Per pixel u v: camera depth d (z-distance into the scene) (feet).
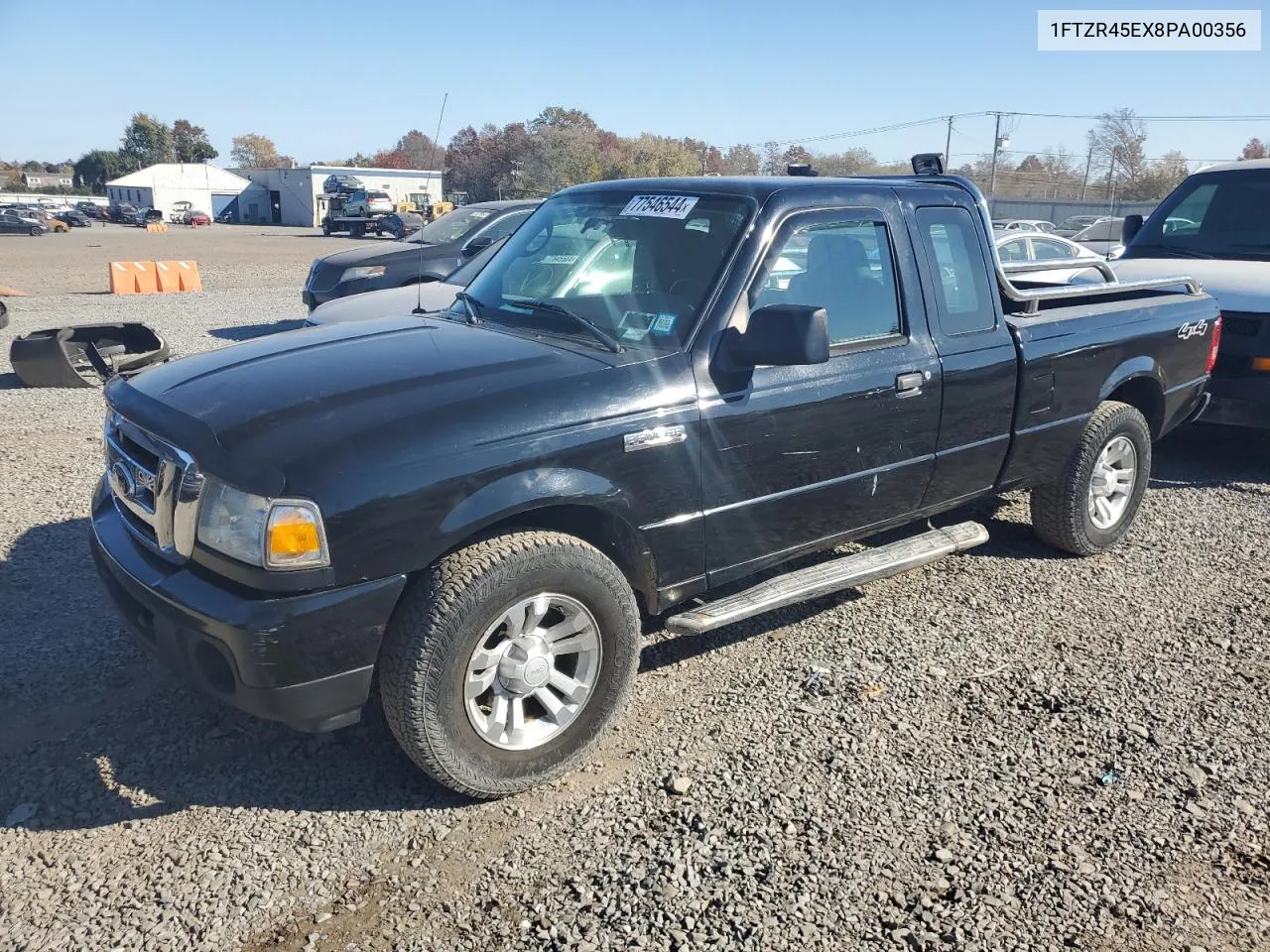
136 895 9.17
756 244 12.31
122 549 10.90
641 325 12.10
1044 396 15.67
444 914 9.02
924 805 10.69
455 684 10.02
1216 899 9.39
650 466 11.23
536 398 10.61
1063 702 12.91
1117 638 14.82
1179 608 15.92
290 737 11.75
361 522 9.46
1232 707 12.87
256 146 495.00
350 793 10.76
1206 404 20.06
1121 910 9.21
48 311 50.88
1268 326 22.21
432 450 9.86
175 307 53.72
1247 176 27.71
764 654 14.16
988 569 17.39
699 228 12.72
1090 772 11.37
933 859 9.86
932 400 13.94
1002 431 15.23
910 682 13.37
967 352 14.43
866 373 13.12
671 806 10.62
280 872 9.53
